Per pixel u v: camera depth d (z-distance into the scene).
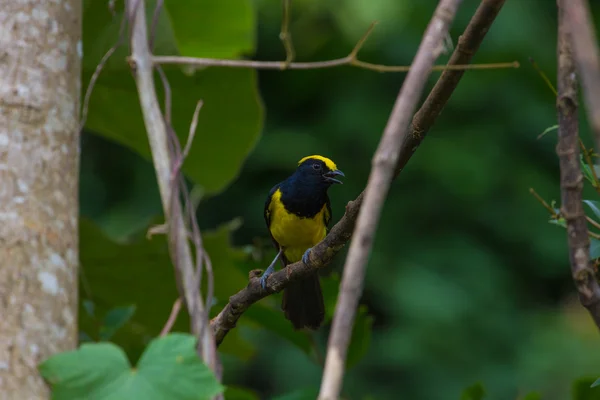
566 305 21.95
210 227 22.88
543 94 23.16
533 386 19.59
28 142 5.38
